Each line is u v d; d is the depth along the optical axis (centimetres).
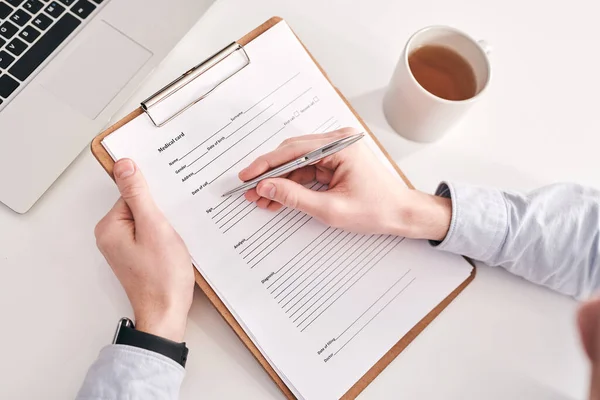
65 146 54
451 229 52
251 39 55
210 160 51
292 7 63
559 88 64
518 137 62
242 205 51
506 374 53
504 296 56
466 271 55
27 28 56
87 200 54
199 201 50
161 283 47
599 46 66
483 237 52
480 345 54
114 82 56
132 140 50
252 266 50
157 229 47
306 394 48
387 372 52
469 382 52
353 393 49
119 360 44
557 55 65
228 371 50
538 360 54
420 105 51
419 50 54
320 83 56
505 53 64
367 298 52
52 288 51
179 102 52
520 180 60
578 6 67
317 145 49
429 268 54
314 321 50
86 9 57
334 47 62
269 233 51
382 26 64
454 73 54
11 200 52
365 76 62
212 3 60
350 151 51
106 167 49
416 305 53
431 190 59
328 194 49
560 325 55
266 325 49
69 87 55
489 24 65
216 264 49
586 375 54
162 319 47
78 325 50
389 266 53
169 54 59
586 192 55
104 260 52
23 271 51
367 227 51
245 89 53
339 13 64
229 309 49
